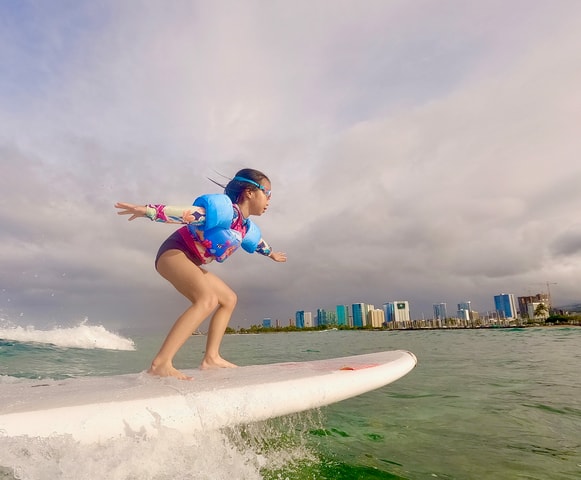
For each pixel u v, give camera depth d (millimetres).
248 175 2803
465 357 6887
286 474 1619
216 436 1771
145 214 2287
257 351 9750
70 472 1251
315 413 2479
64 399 1694
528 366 5449
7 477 1182
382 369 2920
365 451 1962
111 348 10031
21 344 9266
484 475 1657
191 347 12008
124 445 1472
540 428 2383
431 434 2273
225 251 2695
